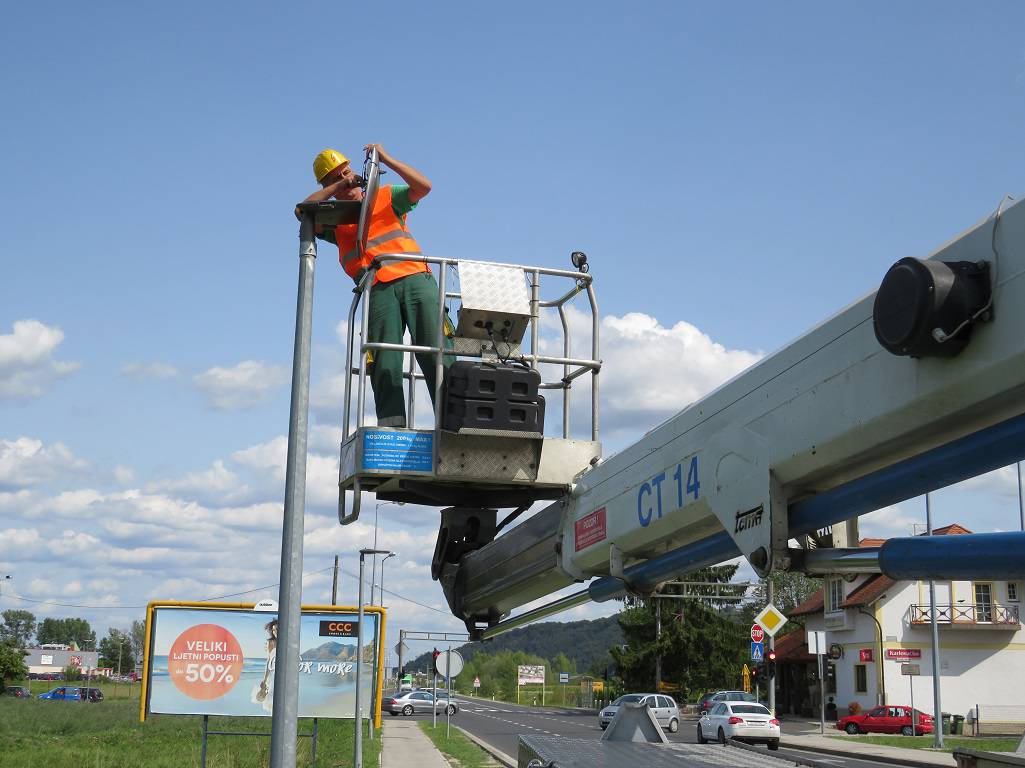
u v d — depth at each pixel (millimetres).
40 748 28672
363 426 6797
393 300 7449
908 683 42344
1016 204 3488
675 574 5918
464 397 6664
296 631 6188
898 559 4160
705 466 5156
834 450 4309
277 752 6023
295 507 6320
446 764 23719
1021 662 42812
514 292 7164
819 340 4391
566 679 94625
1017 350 3449
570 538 6785
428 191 7238
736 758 5875
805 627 50406
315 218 6781
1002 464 3891
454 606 8523
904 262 3703
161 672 20984
